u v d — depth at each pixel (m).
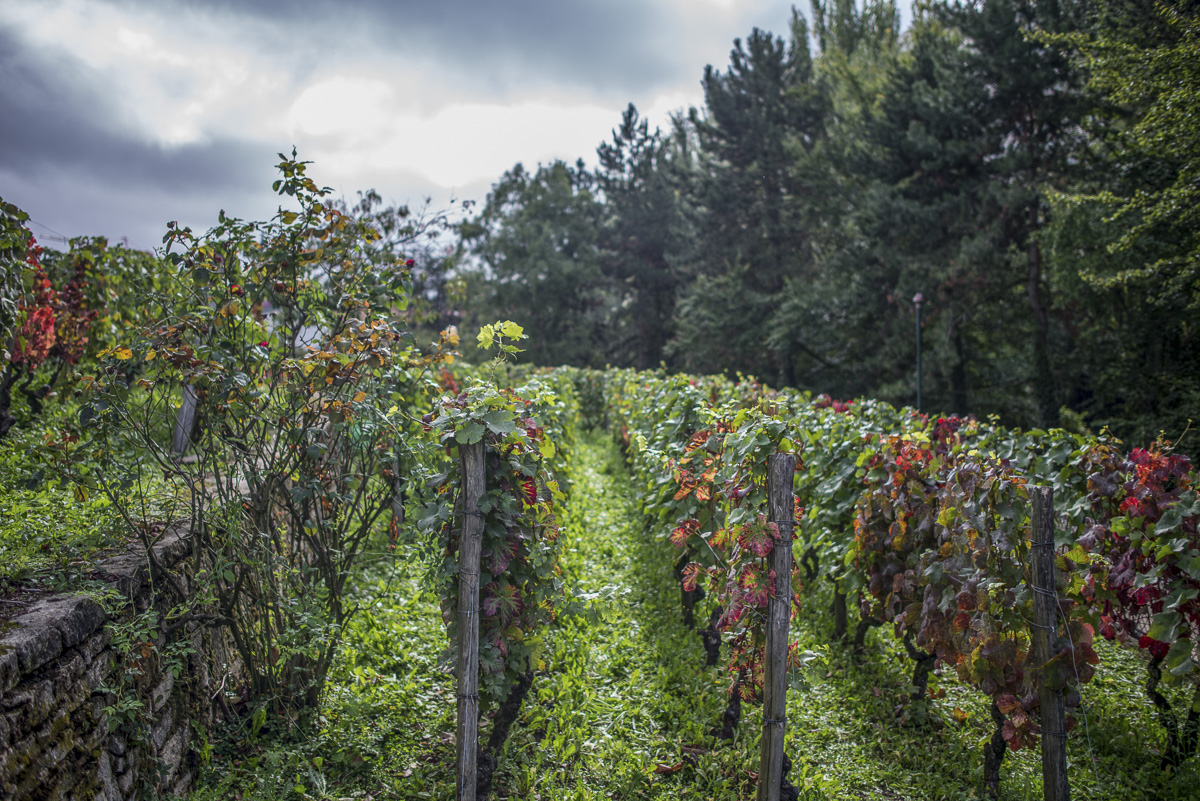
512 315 45.59
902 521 5.07
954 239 23.66
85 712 2.97
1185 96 12.92
